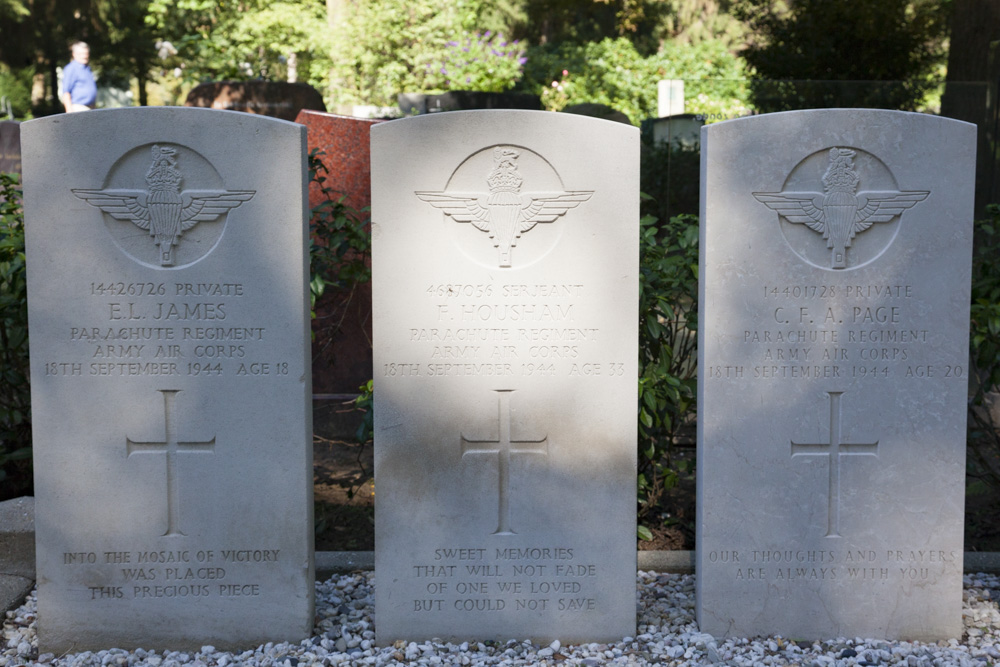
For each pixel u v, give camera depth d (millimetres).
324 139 5910
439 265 3508
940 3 12461
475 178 3471
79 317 3490
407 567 3633
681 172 8953
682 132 9758
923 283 3525
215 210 3465
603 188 3475
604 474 3594
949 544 3625
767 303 3541
